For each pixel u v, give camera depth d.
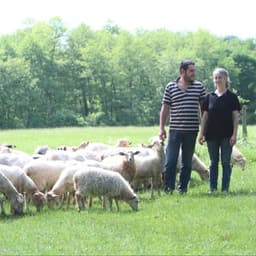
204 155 24.56
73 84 111.31
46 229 11.73
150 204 14.48
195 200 14.49
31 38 109.25
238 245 10.34
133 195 14.09
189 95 15.70
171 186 16.17
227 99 15.53
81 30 115.62
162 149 16.52
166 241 10.57
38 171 16.14
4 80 102.62
